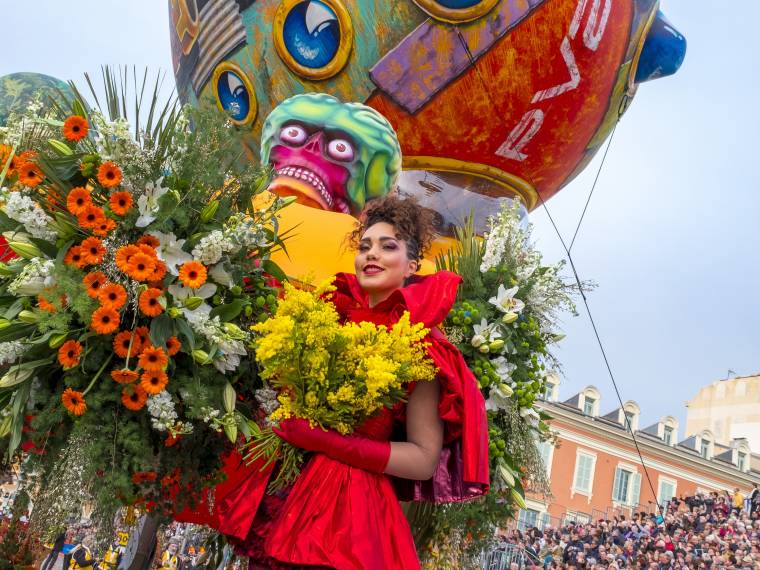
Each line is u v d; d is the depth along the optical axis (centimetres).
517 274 407
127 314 303
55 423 298
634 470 3259
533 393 392
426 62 773
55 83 683
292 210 403
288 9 785
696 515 2294
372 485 254
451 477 272
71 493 277
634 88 889
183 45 866
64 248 301
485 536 396
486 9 759
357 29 775
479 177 834
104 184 299
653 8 830
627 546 2064
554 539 2225
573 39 777
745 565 1939
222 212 323
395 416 266
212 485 315
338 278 286
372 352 248
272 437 276
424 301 267
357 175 514
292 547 241
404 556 247
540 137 819
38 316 291
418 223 292
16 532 344
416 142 809
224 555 374
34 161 313
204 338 305
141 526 371
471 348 387
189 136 320
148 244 306
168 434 302
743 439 3828
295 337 245
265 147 527
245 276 326
